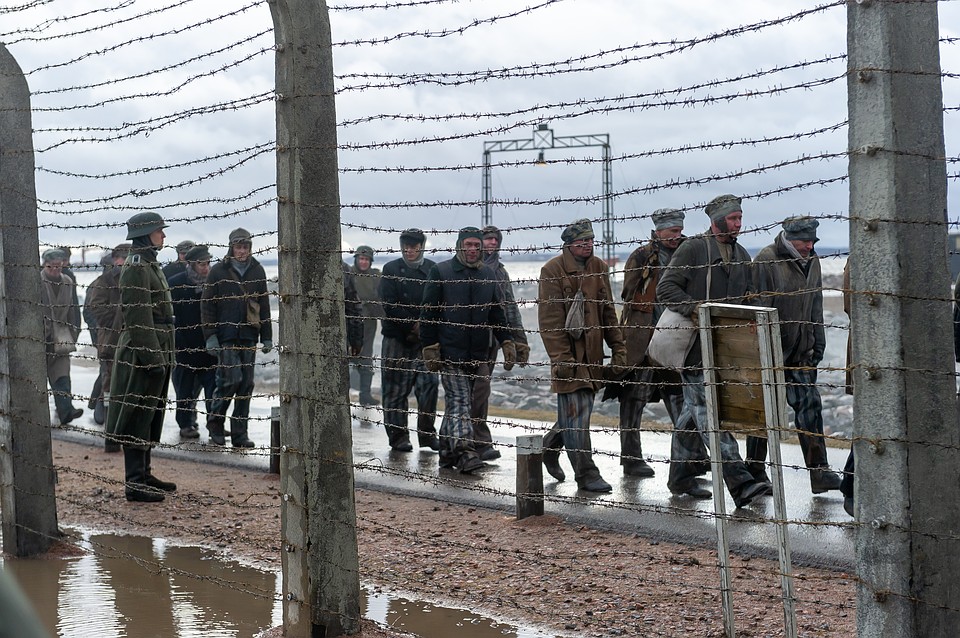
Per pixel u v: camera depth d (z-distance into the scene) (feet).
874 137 12.39
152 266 32.55
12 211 25.86
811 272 31.68
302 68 17.83
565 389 32.12
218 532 28.68
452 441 36.45
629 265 32.99
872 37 12.34
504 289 37.42
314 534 18.13
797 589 21.40
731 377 16.88
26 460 26.30
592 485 31.94
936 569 12.58
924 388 12.51
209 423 44.11
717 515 17.12
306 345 18.02
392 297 41.86
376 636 18.60
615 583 22.25
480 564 24.17
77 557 26.32
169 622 20.86
